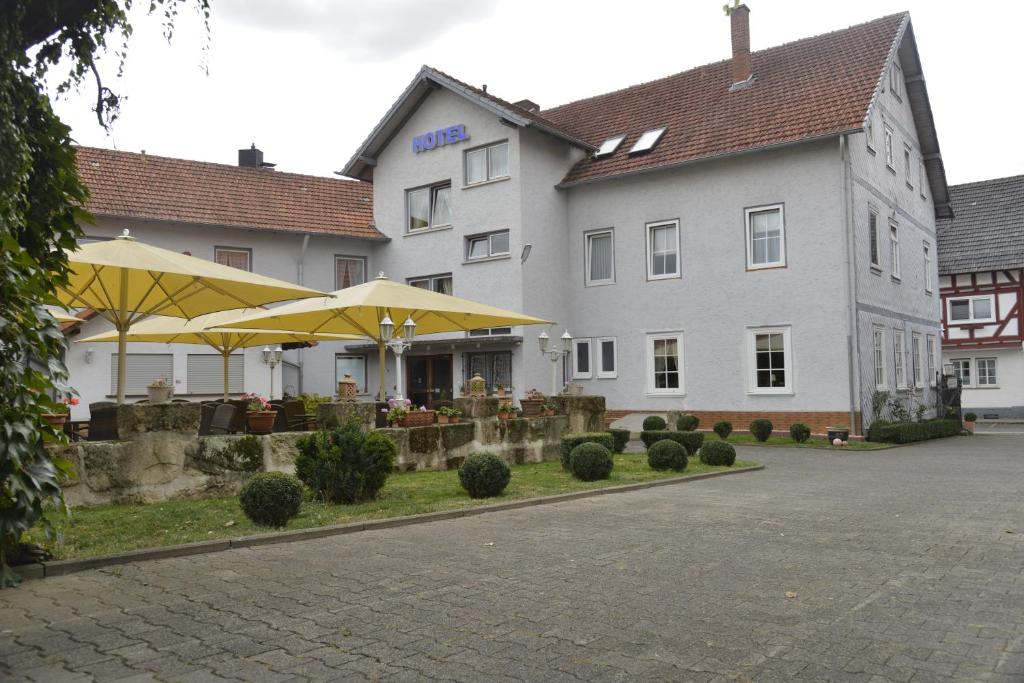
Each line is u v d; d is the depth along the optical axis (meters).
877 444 20.53
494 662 4.61
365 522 8.68
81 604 5.79
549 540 8.05
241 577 6.54
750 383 23.16
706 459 15.02
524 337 25.25
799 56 25.86
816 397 22.00
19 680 4.36
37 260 5.99
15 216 5.44
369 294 15.21
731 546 7.75
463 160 27.09
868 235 23.09
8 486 5.58
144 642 4.97
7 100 5.29
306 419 15.49
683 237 24.59
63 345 6.04
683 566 6.92
